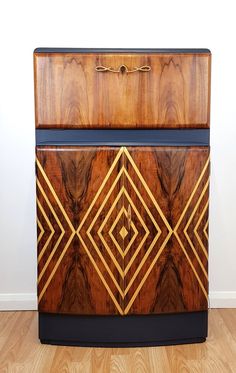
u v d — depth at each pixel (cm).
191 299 271
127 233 264
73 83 265
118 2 322
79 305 268
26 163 330
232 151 332
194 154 264
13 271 335
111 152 261
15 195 331
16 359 259
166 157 262
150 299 267
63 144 262
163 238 265
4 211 332
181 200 265
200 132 273
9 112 326
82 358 261
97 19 323
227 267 337
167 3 323
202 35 325
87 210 263
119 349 271
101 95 266
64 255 265
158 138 274
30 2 321
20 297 335
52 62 264
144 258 265
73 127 269
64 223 264
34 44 323
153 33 324
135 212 263
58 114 267
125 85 266
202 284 271
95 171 262
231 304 335
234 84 328
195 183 265
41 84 265
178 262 267
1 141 328
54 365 253
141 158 261
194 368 249
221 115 330
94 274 266
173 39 325
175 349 271
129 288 267
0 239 333
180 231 266
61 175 262
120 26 323
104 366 252
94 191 262
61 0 321
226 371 246
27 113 327
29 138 329
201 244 269
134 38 324
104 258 265
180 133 274
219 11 324
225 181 334
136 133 274
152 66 265
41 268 268
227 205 335
